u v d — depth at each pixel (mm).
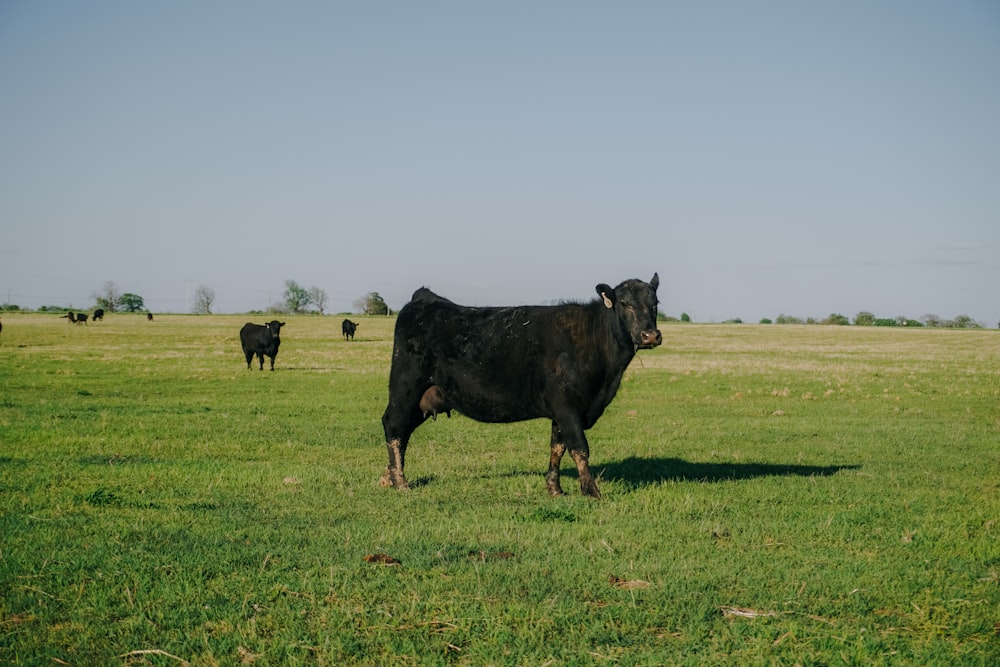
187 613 6133
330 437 16422
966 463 14234
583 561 7473
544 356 10641
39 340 57312
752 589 6867
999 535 8797
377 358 44562
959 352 54531
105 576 6875
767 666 5445
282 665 5379
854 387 29609
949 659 5582
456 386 11055
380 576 6957
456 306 11234
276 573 6984
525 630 5891
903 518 9586
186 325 90062
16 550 7570
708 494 10930
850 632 6004
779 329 95312
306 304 183375
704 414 21844
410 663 5438
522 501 10523
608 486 11445
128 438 15344
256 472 12180
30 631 5824
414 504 10094
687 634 5922
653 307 10406
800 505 10352
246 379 30531
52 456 13320
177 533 8320
